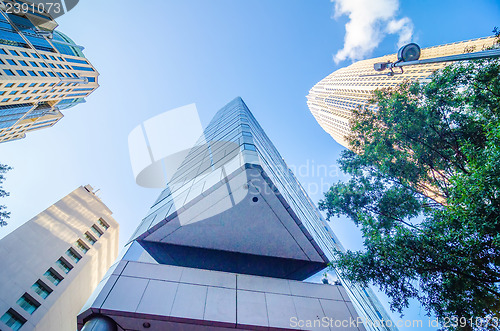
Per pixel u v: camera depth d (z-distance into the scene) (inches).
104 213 1492.4
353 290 619.5
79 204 1376.7
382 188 543.2
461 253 346.9
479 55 367.9
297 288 461.1
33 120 3125.0
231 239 495.2
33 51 2536.9
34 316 922.1
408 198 487.2
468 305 354.9
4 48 2226.9
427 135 490.0
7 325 848.9
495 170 311.9
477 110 447.8
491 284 343.6
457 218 351.3
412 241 377.4
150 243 470.9
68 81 2876.5
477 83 432.8
